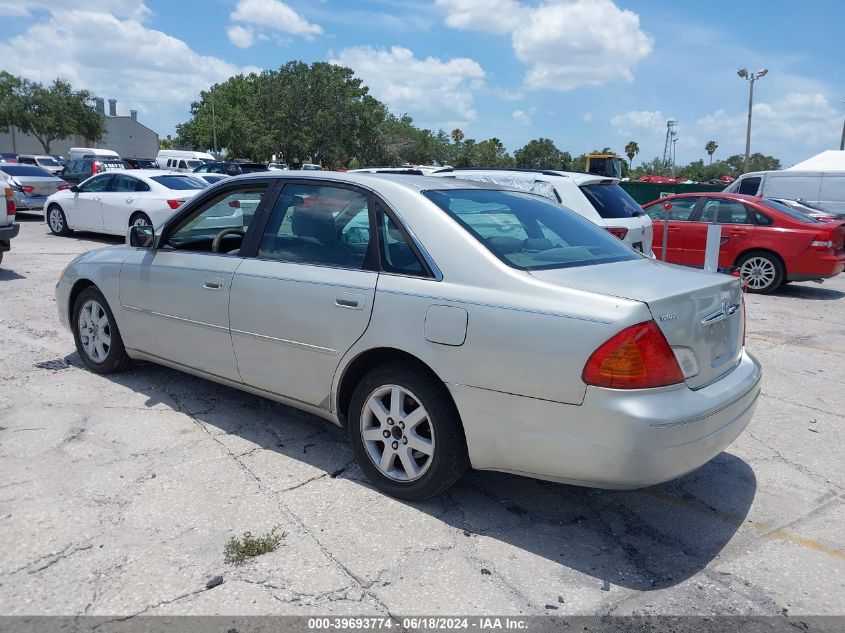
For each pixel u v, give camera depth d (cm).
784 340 793
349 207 395
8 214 943
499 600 292
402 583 301
